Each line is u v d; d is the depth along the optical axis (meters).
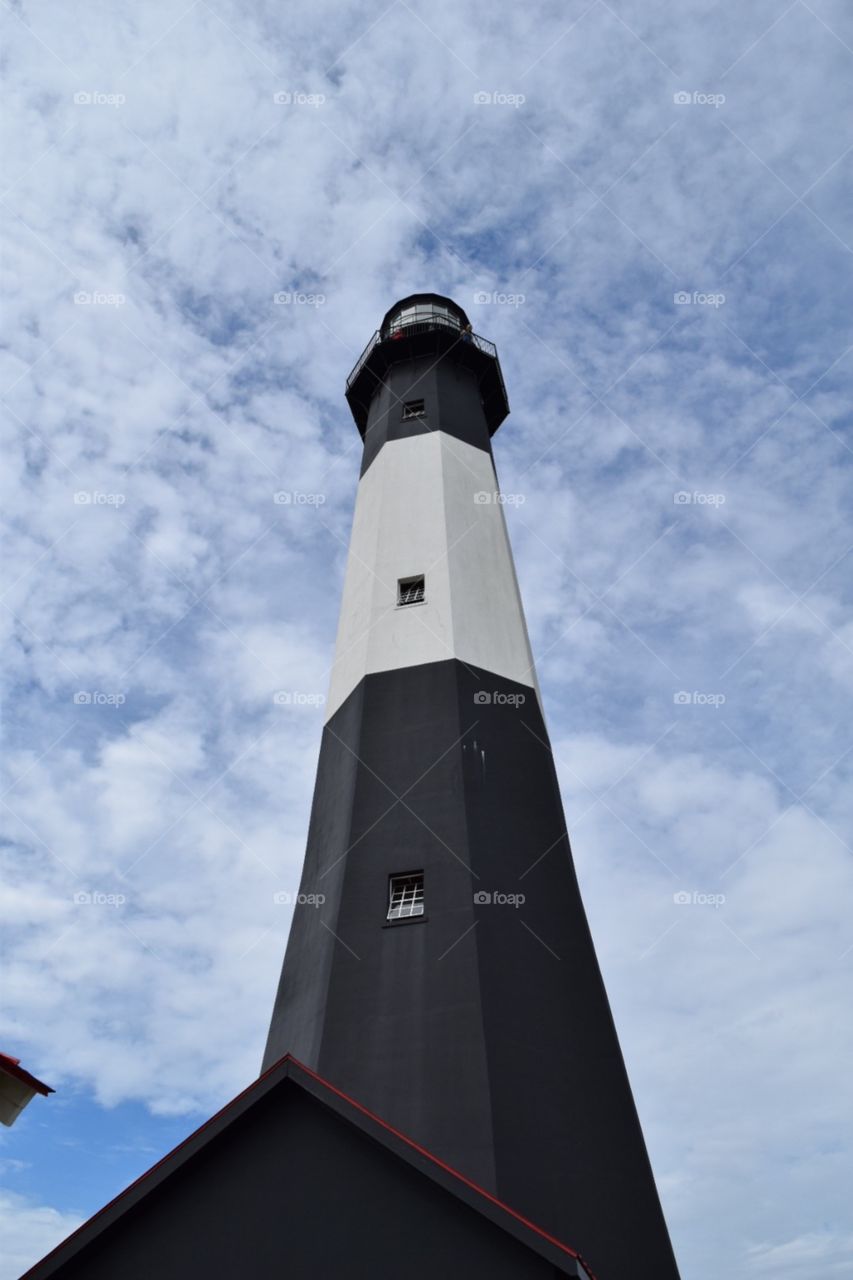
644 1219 17.41
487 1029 18.58
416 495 31.56
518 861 22.28
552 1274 12.35
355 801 23.45
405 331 39.03
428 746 24.11
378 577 29.02
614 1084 19.33
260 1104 14.40
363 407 40.47
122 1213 13.62
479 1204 12.88
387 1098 17.89
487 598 28.75
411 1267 12.73
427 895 21.14
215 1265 13.27
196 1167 14.16
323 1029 19.34
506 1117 17.39
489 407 40.25
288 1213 13.49
